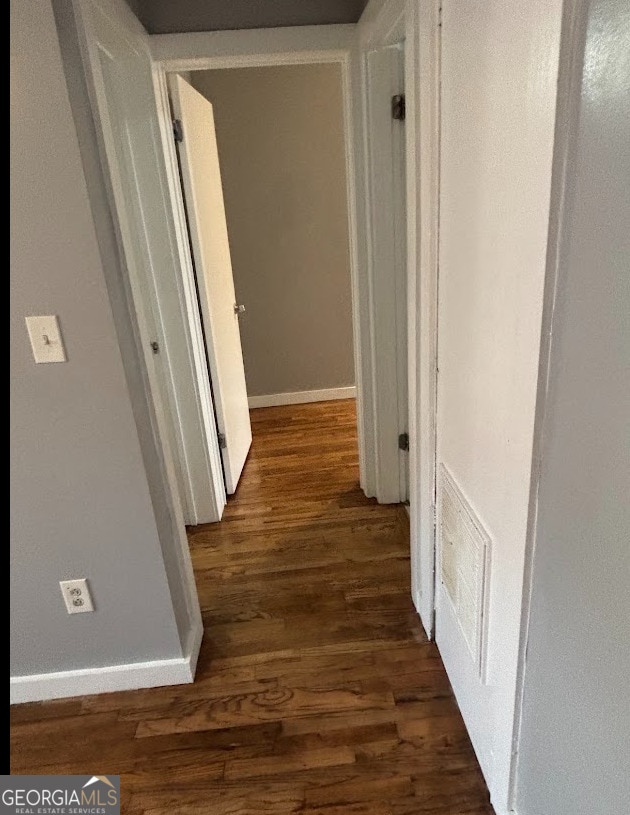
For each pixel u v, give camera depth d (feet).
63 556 5.48
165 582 5.70
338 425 12.48
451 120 4.20
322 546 8.26
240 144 11.71
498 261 3.55
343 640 6.50
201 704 5.81
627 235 2.28
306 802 4.81
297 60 7.26
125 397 4.99
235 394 10.36
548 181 2.80
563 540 3.09
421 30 4.51
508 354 3.50
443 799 4.75
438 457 5.41
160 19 6.93
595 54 2.39
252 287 12.74
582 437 2.79
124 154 7.16
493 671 4.37
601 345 2.55
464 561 4.77
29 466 5.10
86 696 6.01
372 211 7.57
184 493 8.83
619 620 2.60
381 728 5.41
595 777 2.99
